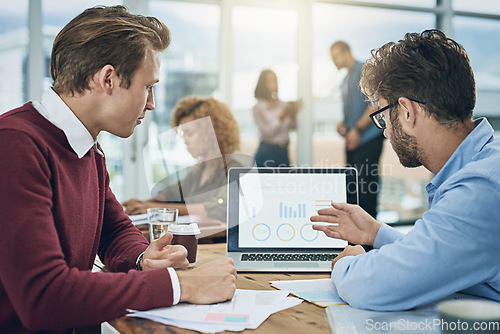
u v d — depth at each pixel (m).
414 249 0.89
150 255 1.14
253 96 4.80
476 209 0.89
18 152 0.89
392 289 0.89
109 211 1.34
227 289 0.94
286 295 1.00
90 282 0.86
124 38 1.00
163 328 0.80
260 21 4.81
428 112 1.02
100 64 0.99
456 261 0.88
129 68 1.01
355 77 4.63
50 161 0.97
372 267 0.92
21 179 0.86
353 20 5.09
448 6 5.32
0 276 0.84
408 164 1.12
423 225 0.92
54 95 1.02
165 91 4.47
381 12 5.16
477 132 1.01
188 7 4.52
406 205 5.08
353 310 0.90
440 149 1.04
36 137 0.94
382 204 4.94
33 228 0.84
